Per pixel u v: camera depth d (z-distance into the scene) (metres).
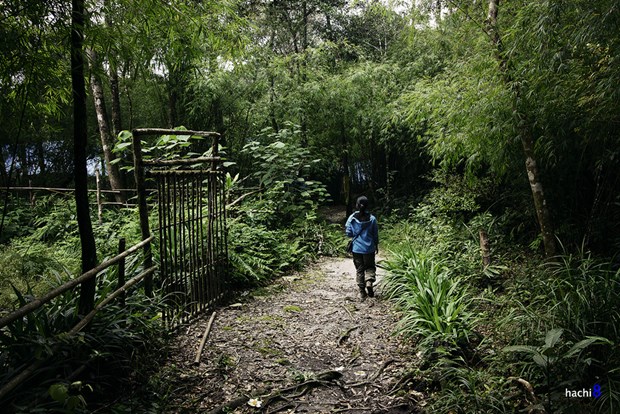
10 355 2.63
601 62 3.85
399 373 3.52
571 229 5.86
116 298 3.63
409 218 10.48
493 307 4.54
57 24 2.60
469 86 5.14
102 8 2.83
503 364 3.31
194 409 2.99
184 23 3.32
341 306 5.35
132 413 2.79
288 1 11.81
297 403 3.13
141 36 3.03
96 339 3.00
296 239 8.45
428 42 7.52
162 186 4.39
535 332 3.43
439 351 3.43
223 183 5.60
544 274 4.60
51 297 2.51
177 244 4.89
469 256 6.02
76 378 2.85
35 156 12.02
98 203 8.11
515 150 5.66
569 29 3.95
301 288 6.22
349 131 12.31
